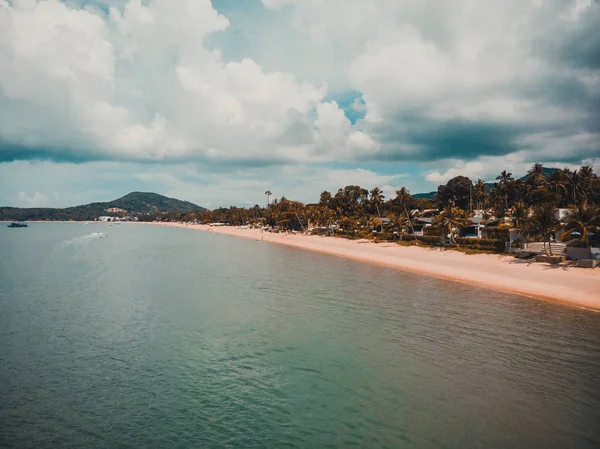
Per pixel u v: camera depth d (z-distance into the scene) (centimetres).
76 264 7619
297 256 8969
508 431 1716
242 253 9831
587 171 11312
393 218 10812
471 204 15788
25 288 5038
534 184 12625
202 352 2675
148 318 3538
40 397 2050
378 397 2023
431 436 1683
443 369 2353
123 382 2225
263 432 1727
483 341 2830
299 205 19800
